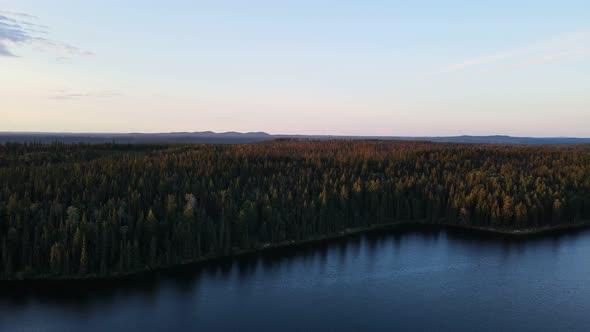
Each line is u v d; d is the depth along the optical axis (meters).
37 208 111.88
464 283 95.06
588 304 84.56
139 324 76.44
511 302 85.50
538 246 123.69
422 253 117.19
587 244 125.75
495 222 143.38
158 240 107.88
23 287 90.69
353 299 86.94
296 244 125.00
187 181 139.00
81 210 113.69
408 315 80.19
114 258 101.88
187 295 88.62
